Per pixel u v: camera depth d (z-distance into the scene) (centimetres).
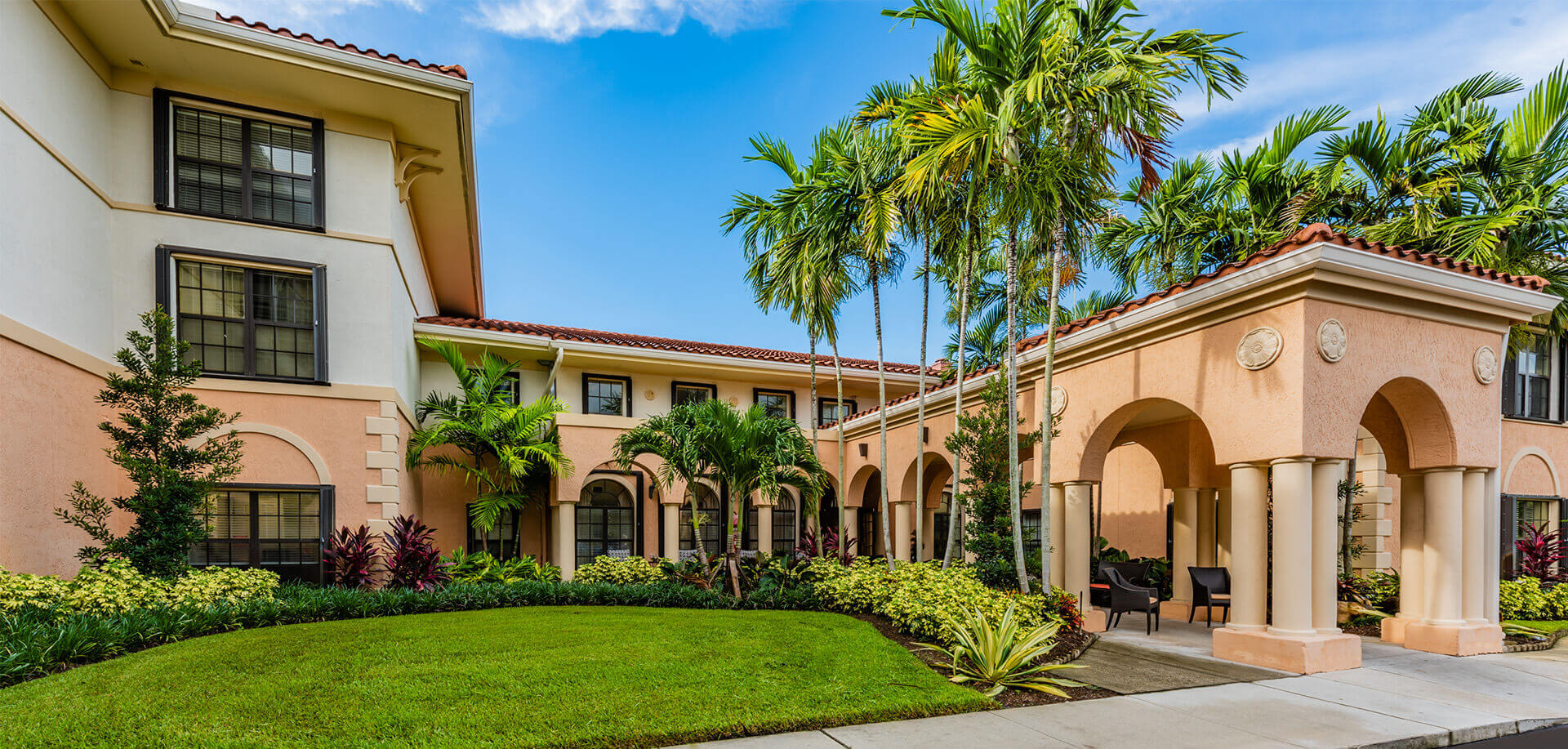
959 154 913
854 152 1227
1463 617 903
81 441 943
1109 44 902
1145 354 962
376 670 653
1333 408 778
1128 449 1795
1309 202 1255
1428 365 862
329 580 1120
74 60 955
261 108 1145
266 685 591
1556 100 1155
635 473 1817
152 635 746
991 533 1071
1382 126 1198
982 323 2030
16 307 822
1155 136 898
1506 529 1367
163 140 1077
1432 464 902
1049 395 997
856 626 972
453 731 495
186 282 1089
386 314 1216
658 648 775
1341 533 1316
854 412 2142
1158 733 540
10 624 660
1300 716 595
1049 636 770
